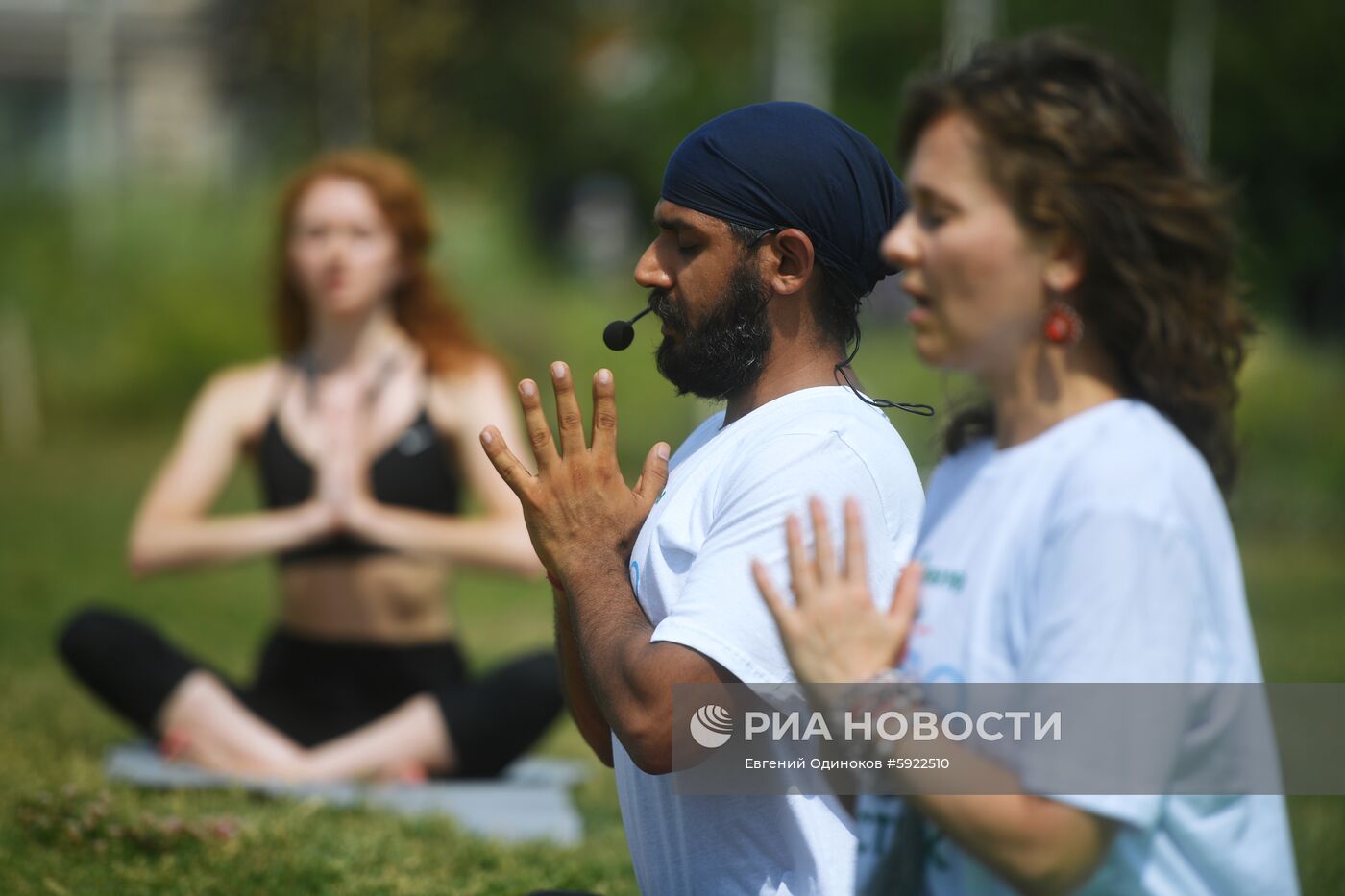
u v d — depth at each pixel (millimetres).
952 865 5125
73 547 27375
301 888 9898
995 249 4973
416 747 13000
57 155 78750
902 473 6062
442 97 86562
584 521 6215
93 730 14875
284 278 14109
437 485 13688
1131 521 4770
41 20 79562
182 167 54625
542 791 13023
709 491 6113
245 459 14320
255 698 13266
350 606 13297
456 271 47312
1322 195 53812
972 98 4984
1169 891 4906
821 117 6352
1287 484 34156
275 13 76438
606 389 6234
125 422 44625
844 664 4906
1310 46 52594
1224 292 5137
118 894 9570
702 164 6234
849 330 6434
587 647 5980
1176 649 4711
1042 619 4840
